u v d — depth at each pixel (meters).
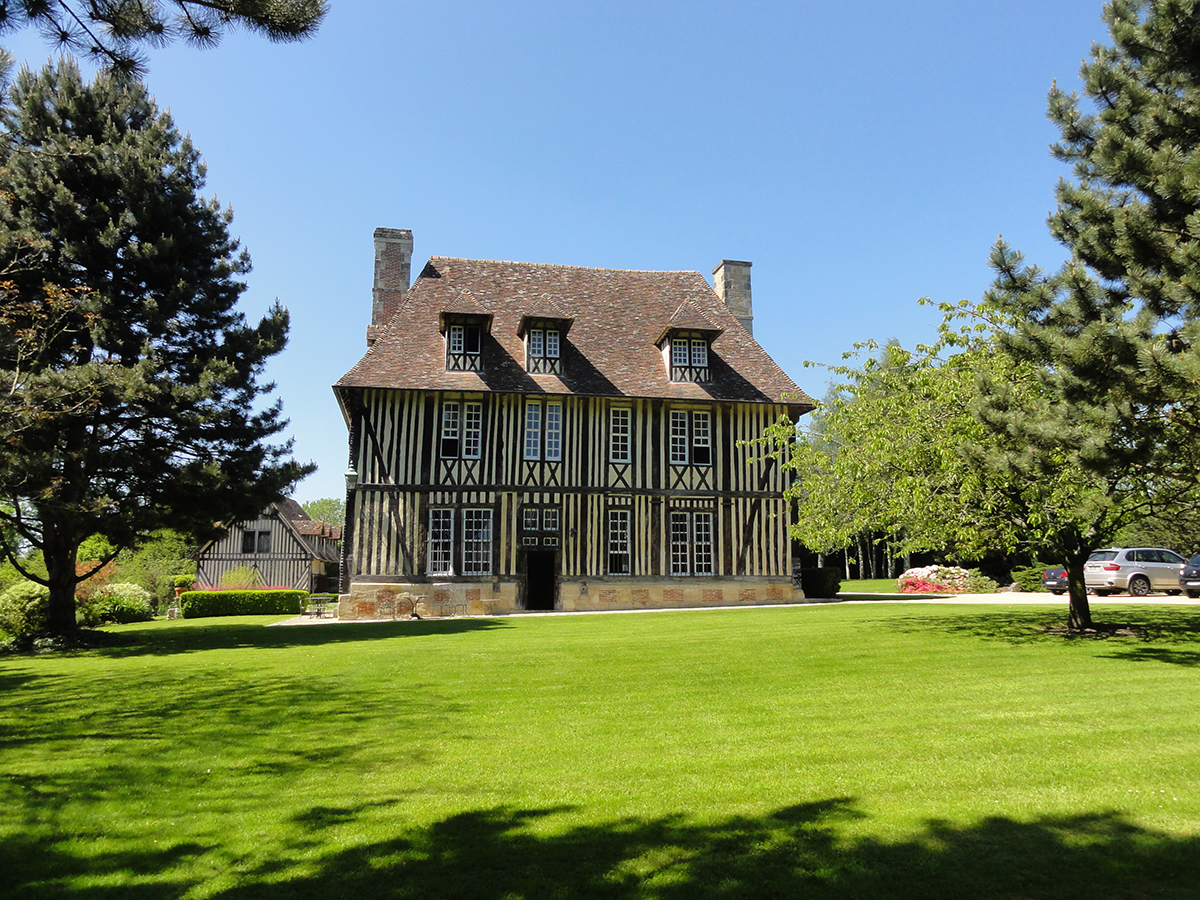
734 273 28.31
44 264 15.37
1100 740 6.00
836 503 13.73
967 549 12.34
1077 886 3.61
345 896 3.68
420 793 5.14
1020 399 10.20
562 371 23.33
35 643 14.92
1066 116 11.55
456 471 22.11
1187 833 4.17
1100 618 13.95
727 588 22.94
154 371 15.20
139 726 7.19
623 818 4.59
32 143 16.03
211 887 3.81
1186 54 9.46
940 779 5.15
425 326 23.81
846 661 9.81
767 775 5.33
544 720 7.08
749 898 3.57
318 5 5.16
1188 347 8.45
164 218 16.64
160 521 16.09
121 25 5.04
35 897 3.73
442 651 11.79
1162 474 9.45
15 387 13.23
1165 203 9.12
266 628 18.41
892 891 3.60
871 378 13.77
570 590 22.12
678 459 23.41
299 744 6.44
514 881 3.79
